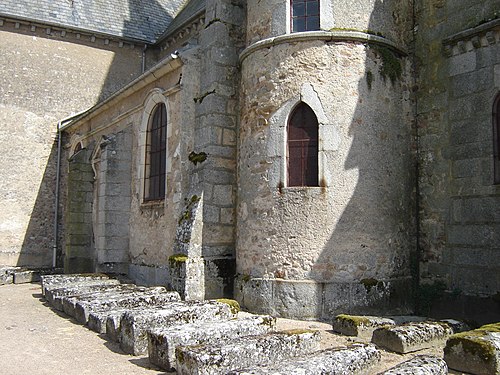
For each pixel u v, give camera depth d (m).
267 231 9.26
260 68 9.76
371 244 9.02
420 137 9.74
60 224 18.33
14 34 17.89
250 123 9.86
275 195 9.23
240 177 10.13
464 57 9.08
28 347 6.80
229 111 10.74
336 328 7.75
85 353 6.56
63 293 9.92
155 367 5.97
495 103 8.62
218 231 10.34
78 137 17.30
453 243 9.00
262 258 9.29
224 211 10.46
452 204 9.08
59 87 18.45
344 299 8.73
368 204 9.07
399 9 9.93
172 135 11.40
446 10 9.47
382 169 9.27
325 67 9.20
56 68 18.44
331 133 9.05
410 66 9.97
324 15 9.33
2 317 8.96
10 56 17.81
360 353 5.45
